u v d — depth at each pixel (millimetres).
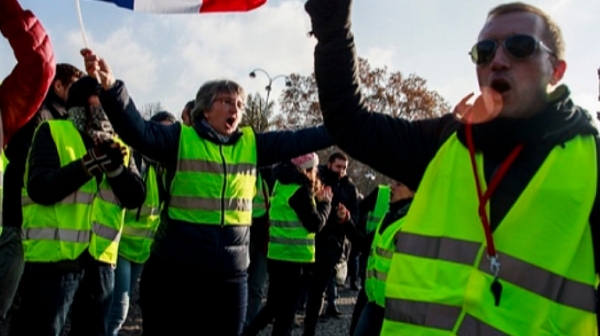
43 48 3035
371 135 2133
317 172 6469
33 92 3037
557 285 1775
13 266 3746
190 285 3730
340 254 6465
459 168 1924
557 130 1840
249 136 4020
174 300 3740
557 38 1933
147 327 3803
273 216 5867
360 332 3627
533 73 1857
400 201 3615
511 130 1846
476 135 1913
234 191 3826
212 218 3754
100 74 3420
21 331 3549
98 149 3521
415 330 1833
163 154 3711
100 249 3748
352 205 6891
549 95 1903
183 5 3686
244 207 3908
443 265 1853
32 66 3004
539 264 1771
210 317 3781
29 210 3607
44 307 3529
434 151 2109
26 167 3684
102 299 3797
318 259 6363
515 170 1848
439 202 1930
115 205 3832
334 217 6438
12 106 3023
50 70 3068
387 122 2162
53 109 4211
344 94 2119
